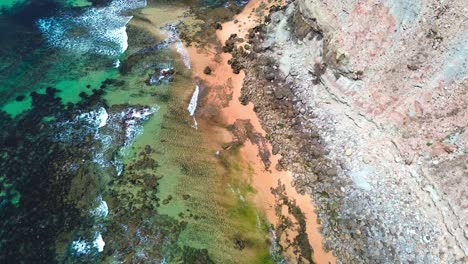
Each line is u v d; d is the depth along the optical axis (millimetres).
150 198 40062
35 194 41250
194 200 39719
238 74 50656
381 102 40562
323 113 44062
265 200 39344
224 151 43281
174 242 37094
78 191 41156
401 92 39938
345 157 40531
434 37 39531
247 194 39875
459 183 34562
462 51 38094
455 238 33438
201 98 48531
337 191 38844
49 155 44219
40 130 46531
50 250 37438
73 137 45719
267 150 43000
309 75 46875
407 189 37062
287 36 50812
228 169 41812
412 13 40625
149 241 37281
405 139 38469
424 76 39344
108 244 37469
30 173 42875
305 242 36344
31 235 38438
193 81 50438
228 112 46875
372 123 40812
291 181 40375
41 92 50656
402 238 35094
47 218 39469
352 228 36406
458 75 38125
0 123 47375
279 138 43656
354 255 35125
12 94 50531
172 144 44281
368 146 40219
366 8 42781
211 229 37688
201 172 41719
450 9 39250
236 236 37125
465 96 37469
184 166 42281
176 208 39250
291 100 46406
